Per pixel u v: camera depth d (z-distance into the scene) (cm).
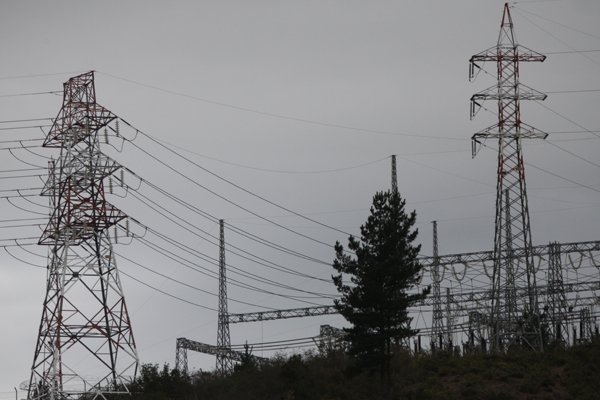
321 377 9388
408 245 8431
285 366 9475
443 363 9706
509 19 10831
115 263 9912
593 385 8294
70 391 9012
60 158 10262
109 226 10044
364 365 8144
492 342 10575
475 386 8569
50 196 10394
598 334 10675
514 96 10575
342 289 8325
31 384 9231
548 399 8025
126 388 9250
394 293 8231
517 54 10706
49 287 9762
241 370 10412
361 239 8481
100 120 10400
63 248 9838
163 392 9475
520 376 8869
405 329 8119
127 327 9694
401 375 9250
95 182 10150
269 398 9075
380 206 8512
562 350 9869
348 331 8281
